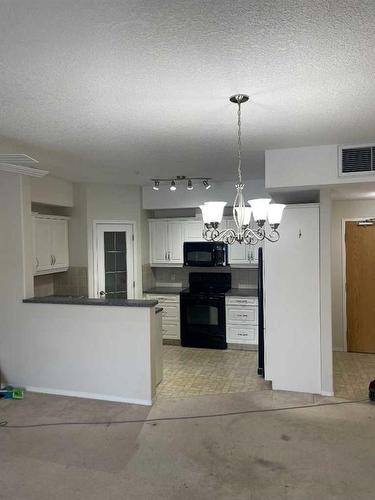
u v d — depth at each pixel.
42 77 2.08
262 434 3.23
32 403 3.92
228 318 5.83
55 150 3.77
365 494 2.44
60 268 5.48
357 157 3.53
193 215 6.52
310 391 4.06
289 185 3.73
